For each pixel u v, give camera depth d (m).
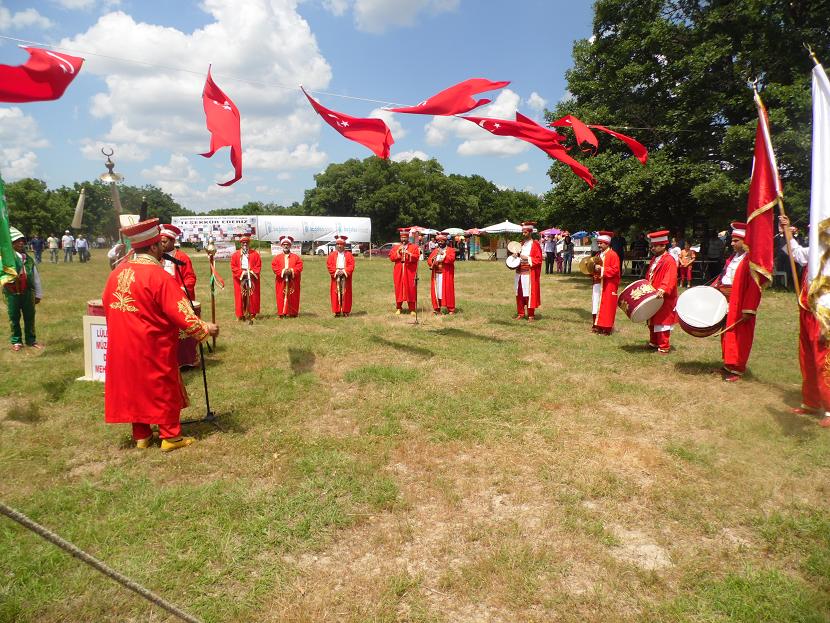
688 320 7.41
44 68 3.37
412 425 5.61
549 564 3.30
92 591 3.04
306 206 72.06
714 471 4.48
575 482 4.30
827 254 5.33
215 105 5.42
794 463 4.61
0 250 3.12
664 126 18.41
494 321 11.68
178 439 4.97
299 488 4.20
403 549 3.49
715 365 7.87
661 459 4.74
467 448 5.00
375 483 4.28
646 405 6.16
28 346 8.98
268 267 28.62
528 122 7.43
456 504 4.02
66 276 22.86
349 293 12.48
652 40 18.30
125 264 4.82
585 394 6.46
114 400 4.77
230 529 3.63
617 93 19.45
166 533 3.61
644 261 21.30
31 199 69.81
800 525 3.68
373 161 65.19
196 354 7.61
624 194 17.78
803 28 16.17
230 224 47.00
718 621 2.84
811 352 5.61
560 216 21.03
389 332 10.34
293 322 11.54
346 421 5.70
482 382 6.95
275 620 2.84
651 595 3.05
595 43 20.59
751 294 6.78
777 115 15.11
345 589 3.09
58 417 5.70
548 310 13.38
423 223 63.88
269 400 6.28
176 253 7.54
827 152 5.27
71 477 4.42
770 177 6.23
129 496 4.07
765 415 5.75
